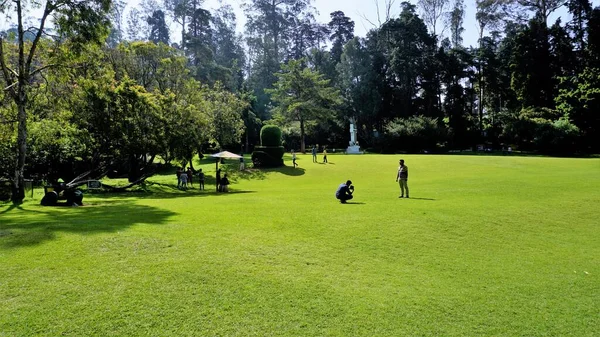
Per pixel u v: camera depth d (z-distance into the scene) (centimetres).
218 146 4266
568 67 5856
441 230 1041
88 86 2223
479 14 7056
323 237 933
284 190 2317
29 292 571
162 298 566
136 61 3419
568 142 4972
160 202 1609
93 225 985
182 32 7944
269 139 3822
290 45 9069
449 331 505
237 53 8769
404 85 6669
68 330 477
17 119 2009
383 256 815
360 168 3550
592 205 1435
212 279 639
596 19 5472
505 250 897
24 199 1898
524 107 6134
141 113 2355
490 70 6347
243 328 495
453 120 6331
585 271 758
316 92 5478
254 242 860
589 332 514
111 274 645
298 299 579
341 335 484
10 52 2231
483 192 1830
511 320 541
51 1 1958
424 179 2725
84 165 2870
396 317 535
